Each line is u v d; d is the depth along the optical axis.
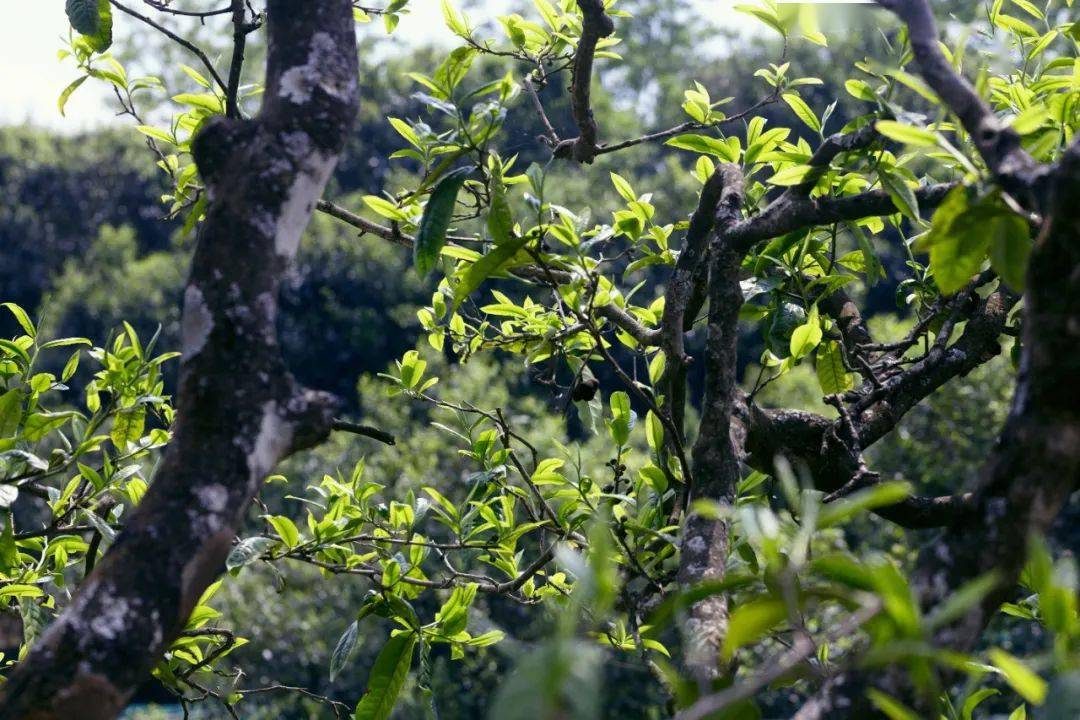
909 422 10.01
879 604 1.13
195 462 1.51
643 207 2.96
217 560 1.48
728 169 2.46
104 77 3.14
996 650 1.03
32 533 2.57
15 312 2.75
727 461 2.05
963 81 1.55
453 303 2.16
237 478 1.51
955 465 9.68
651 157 19.92
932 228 1.55
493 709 0.94
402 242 3.02
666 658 2.40
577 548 2.84
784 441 2.62
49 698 1.36
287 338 19.66
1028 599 2.19
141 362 2.74
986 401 9.80
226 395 1.53
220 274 1.58
